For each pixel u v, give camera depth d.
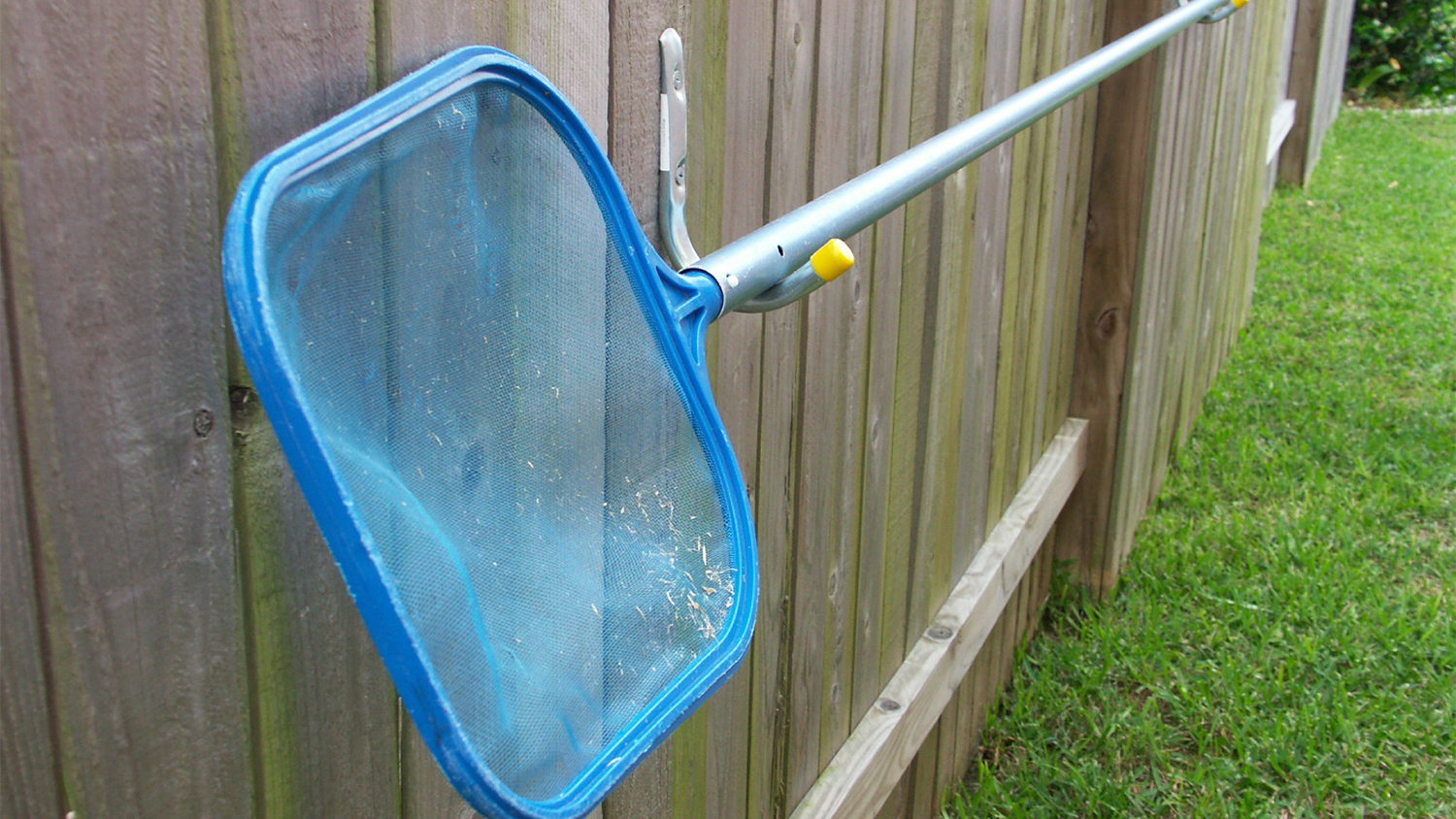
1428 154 10.52
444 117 0.69
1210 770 2.76
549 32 0.89
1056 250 2.91
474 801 0.59
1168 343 3.90
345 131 0.61
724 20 1.20
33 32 0.55
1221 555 3.79
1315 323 6.17
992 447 2.61
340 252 0.61
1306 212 8.46
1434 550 3.89
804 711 1.76
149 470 0.64
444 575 0.64
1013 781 2.73
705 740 1.42
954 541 2.44
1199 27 3.54
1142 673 3.12
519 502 0.74
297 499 0.74
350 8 0.71
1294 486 4.30
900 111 1.74
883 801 2.05
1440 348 5.77
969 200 2.14
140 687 0.65
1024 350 2.75
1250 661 3.22
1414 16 13.45
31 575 0.59
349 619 0.81
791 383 1.52
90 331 0.59
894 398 1.94
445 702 0.56
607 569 0.81
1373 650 3.28
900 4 1.68
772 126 1.35
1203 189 4.14
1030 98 1.60
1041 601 3.46
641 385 0.88
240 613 0.71
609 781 0.73
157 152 0.61
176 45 0.61
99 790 0.64
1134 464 3.62
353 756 0.83
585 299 0.83
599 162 0.84
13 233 0.55
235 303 0.52
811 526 1.67
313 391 0.58
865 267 1.71
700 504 0.93
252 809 0.74
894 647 2.16
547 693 0.70
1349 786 2.72
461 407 0.70
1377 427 4.81
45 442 0.58
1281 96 8.55
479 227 0.73
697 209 1.20
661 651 0.83
